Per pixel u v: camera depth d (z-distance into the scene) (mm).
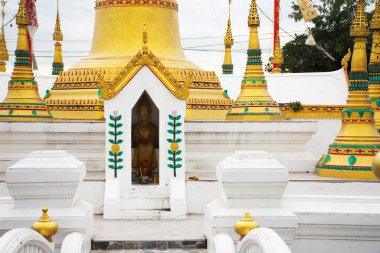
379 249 15156
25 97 22969
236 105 23812
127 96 18828
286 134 21922
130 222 17625
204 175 21141
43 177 14062
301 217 14977
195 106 24109
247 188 14375
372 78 25031
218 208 14641
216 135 21406
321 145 29656
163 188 18844
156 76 18812
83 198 18594
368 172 19781
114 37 24859
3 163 21094
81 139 21094
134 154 20344
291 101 30781
